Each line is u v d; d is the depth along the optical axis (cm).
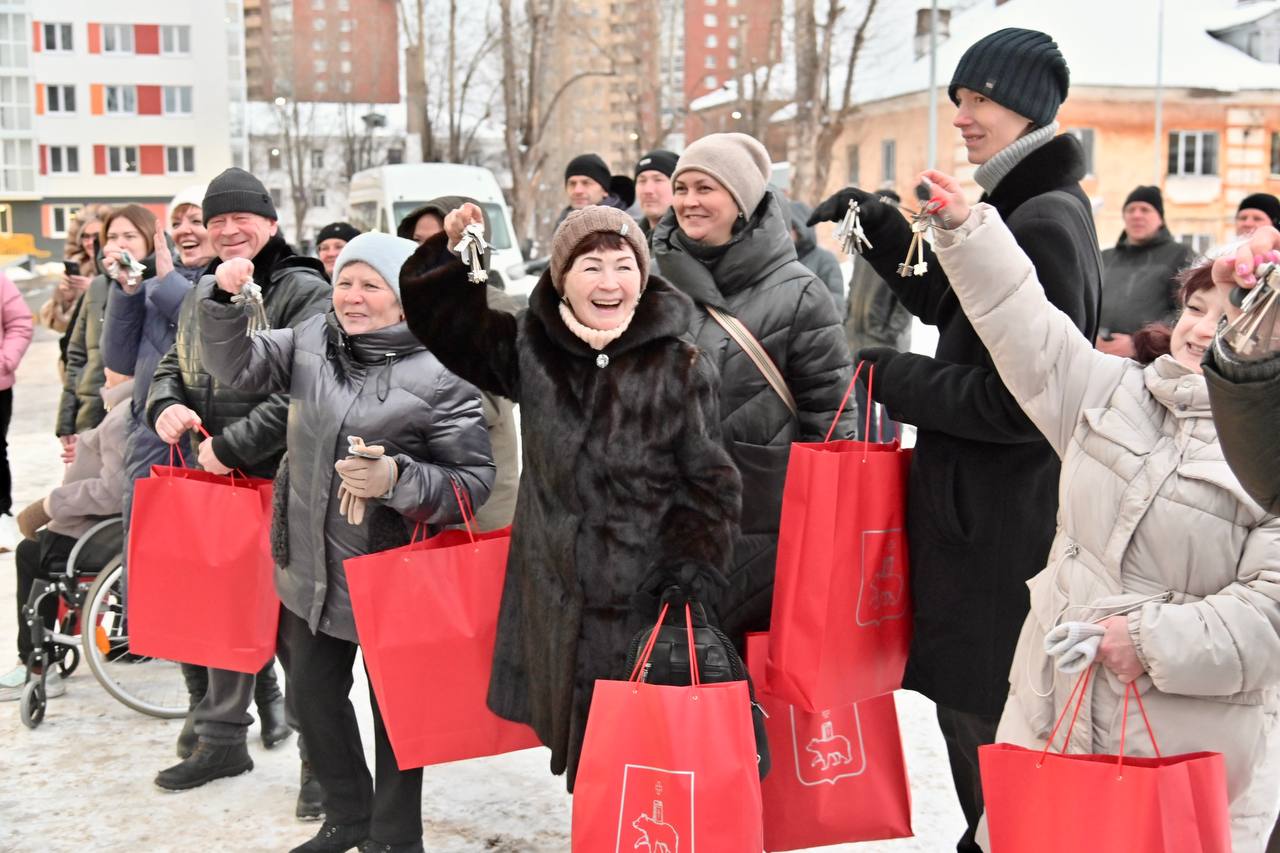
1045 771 236
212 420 428
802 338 356
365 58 4856
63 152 5234
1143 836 223
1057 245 296
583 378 309
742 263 358
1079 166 315
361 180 2100
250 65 5291
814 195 3691
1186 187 3847
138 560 391
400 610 329
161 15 5234
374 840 363
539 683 317
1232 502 241
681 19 4278
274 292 432
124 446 512
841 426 361
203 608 387
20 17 4884
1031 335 264
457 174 1975
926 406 304
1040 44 313
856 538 306
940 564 311
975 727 321
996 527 305
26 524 526
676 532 302
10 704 527
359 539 353
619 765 270
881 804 330
